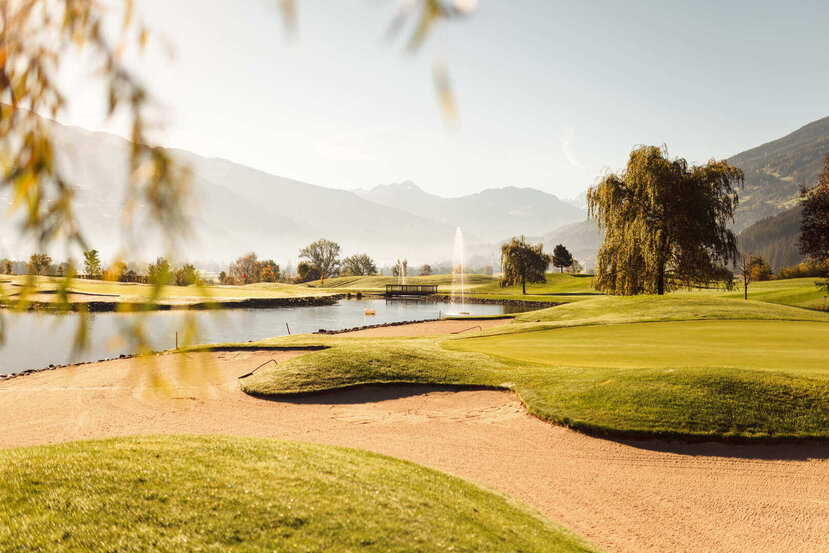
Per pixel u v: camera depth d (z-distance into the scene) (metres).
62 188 1.30
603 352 18.45
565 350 19.28
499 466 10.00
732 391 12.13
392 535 5.93
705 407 11.59
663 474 9.67
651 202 34.66
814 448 10.30
